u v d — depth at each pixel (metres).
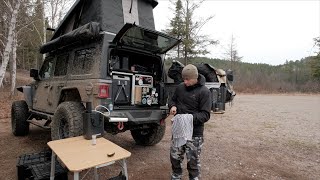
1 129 6.39
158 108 4.48
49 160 3.22
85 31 3.64
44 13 16.58
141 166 4.02
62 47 4.65
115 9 4.61
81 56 4.18
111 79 3.72
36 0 13.33
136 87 4.19
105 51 3.72
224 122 8.77
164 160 4.35
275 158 4.72
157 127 4.84
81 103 3.88
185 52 21.52
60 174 2.79
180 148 2.94
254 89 38.66
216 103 4.16
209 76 4.29
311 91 36.94
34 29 18.92
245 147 5.45
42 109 5.11
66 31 5.31
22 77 29.11
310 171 4.09
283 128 7.73
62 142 2.63
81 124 3.57
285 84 41.53
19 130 5.51
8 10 10.75
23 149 4.59
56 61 4.96
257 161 4.51
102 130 2.83
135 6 4.98
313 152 5.16
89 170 3.37
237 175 3.82
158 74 4.66
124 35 3.69
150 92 4.42
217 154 4.87
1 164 3.81
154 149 5.02
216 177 3.71
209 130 7.26
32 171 2.88
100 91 3.57
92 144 2.57
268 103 17.22
